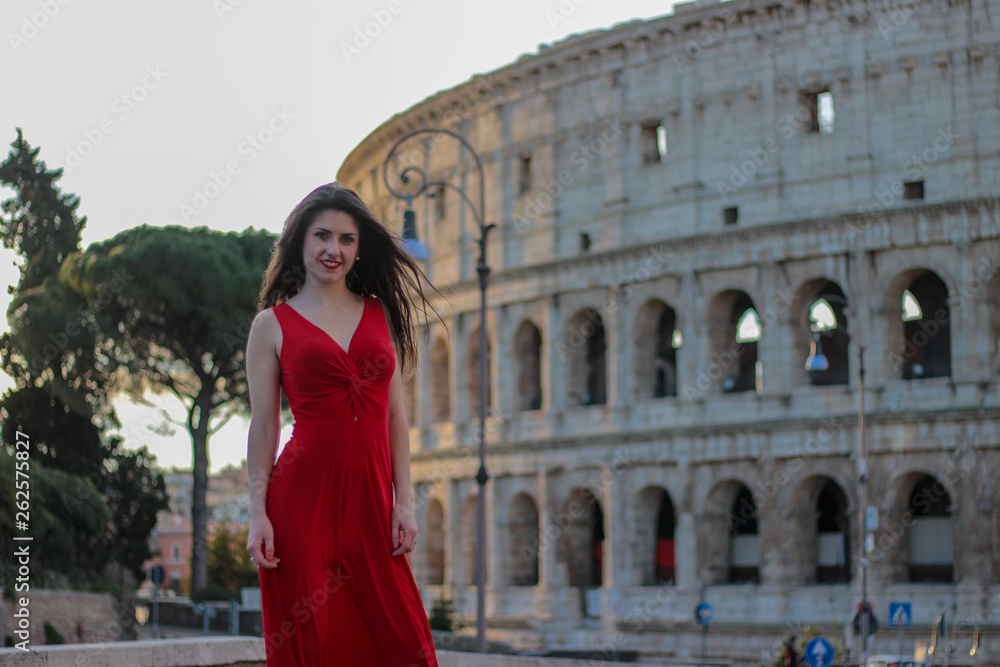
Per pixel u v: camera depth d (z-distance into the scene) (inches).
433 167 4421.8
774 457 3444.9
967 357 3201.3
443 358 4473.4
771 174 3489.2
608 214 3826.3
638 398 3767.2
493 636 4005.9
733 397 3548.2
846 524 3528.5
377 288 428.5
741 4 3523.6
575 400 3956.7
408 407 4655.5
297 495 389.4
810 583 3430.1
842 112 3393.2
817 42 3437.5
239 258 4207.7
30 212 4254.4
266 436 396.5
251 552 383.9
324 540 388.2
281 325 399.2
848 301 3348.9
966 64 3235.7
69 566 3612.2
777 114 3494.1
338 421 392.8
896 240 3289.9
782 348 3462.1
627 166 3801.7
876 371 3309.5
